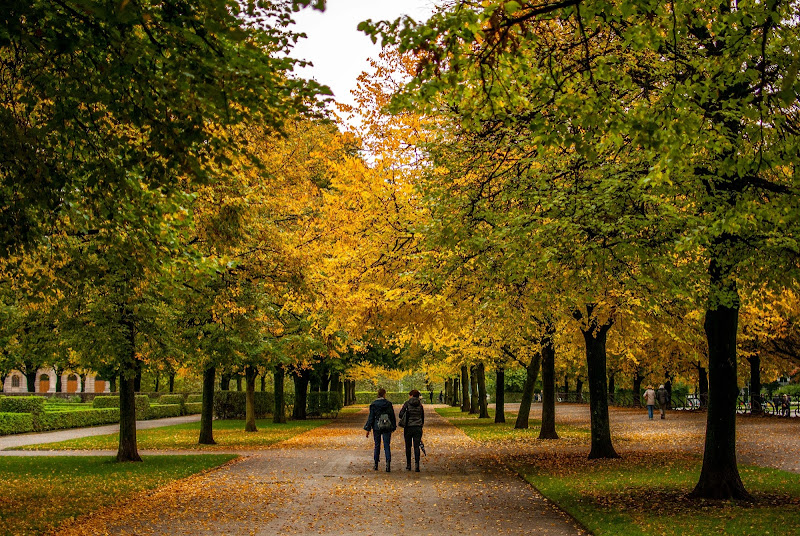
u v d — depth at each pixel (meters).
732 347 10.88
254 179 13.82
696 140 7.59
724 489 10.70
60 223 9.51
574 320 15.46
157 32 6.91
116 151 7.88
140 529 9.18
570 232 9.46
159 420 44.34
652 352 35.94
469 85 7.80
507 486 13.02
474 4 6.39
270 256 15.16
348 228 14.45
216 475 14.80
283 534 8.87
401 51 6.17
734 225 7.88
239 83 6.54
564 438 24.39
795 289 10.70
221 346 20.91
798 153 7.53
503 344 26.25
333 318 15.39
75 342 15.37
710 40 9.38
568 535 8.71
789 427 26.39
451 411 55.72
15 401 36.94
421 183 12.06
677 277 10.06
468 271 11.59
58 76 7.50
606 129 7.29
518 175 10.77
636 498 10.99
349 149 15.36
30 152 7.52
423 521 9.66
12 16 6.22
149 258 9.64
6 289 11.52
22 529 8.98
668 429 28.16
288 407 50.19
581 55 9.30
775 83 8.00
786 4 6.56
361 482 13.62
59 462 17.22
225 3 5.83
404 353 38.75
